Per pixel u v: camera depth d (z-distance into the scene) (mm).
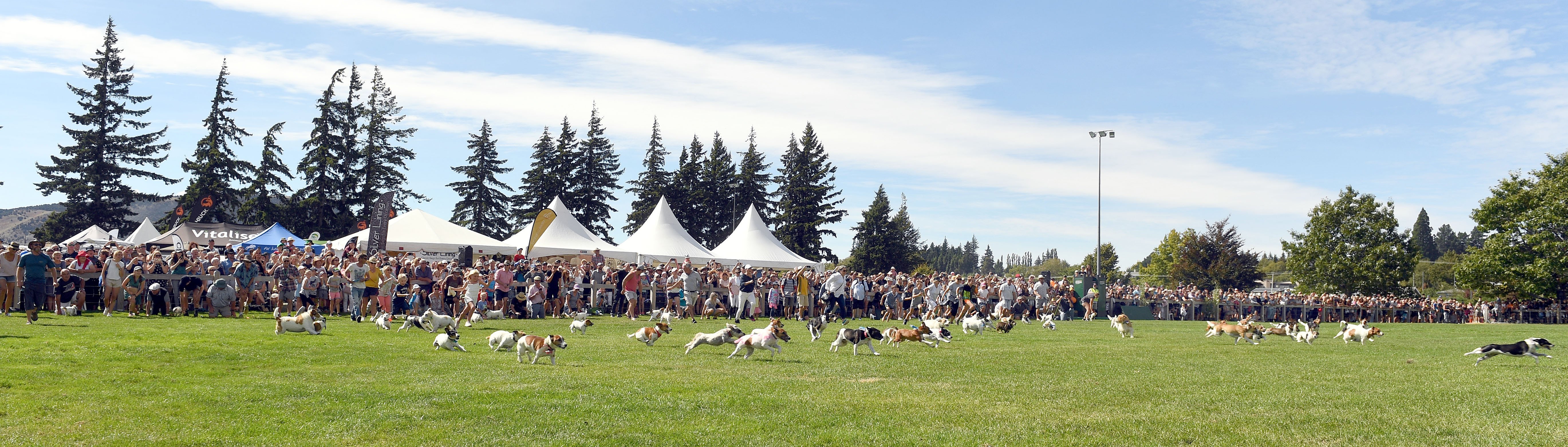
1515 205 46250
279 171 64938
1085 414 8250
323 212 64062
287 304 20578
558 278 22828
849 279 27781
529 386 9430
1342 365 13086
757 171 81438
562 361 11938
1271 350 16047
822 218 79125
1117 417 8117
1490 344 17750
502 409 8023
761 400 8719
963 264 166625
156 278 18766
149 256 19625
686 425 7473
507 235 75812
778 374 10930
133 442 6527
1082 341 17938
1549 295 44500
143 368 10062
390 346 13359
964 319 21156
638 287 22844
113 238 43156
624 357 12539
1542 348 13477
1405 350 16562
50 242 57469
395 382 9562
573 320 20750
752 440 6980
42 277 14859
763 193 81500
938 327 17047
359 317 18938
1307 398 9352
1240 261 62656
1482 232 48344
